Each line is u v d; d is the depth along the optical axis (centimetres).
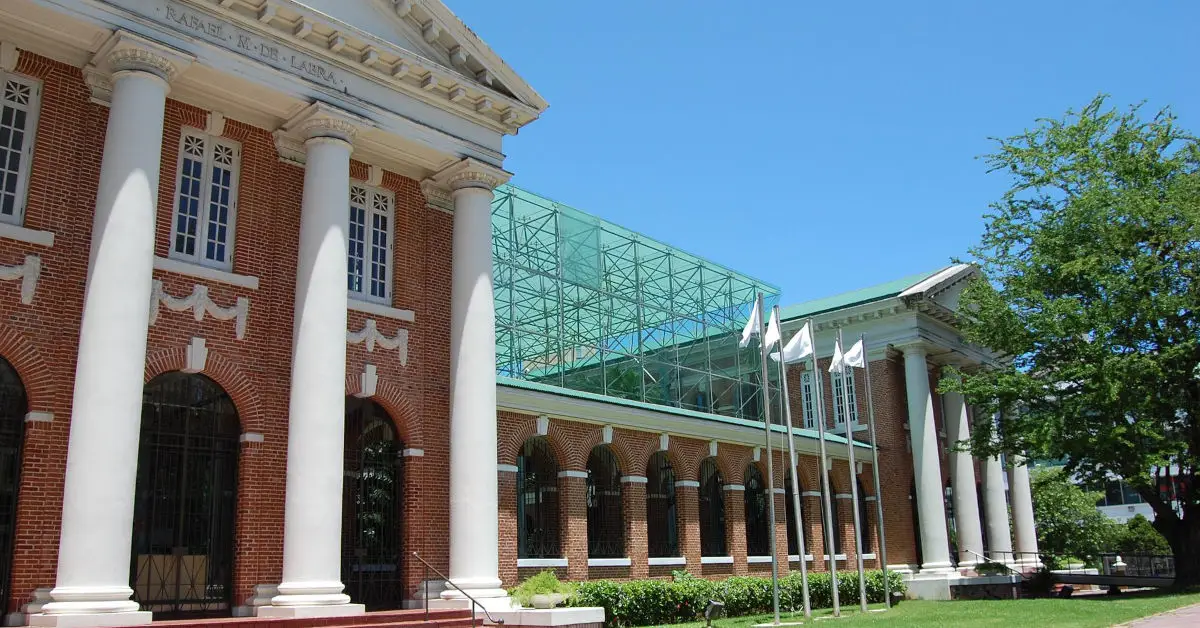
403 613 1744
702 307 4628
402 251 2173
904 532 4116
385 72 2036
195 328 1792
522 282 3850
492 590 1989
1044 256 3416
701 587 2762
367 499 2036
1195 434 3288
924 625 2202
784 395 2589
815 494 3747
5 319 1557
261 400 1859
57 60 1686
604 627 2430
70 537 1434
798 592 3144
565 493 2655
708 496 3328
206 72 1758
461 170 2192
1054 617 2339
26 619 1472
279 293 1928
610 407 2812
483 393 2106
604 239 4250
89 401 1478
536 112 2302
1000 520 4459
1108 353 3173
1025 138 3681
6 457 1555
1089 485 3528
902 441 4253
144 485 1705
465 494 2039
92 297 1522
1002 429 3588
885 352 4281
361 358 2038
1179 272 3238
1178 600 2698
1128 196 3256
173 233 1808
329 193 1889
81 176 1683
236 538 1780
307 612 1647
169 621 1505
